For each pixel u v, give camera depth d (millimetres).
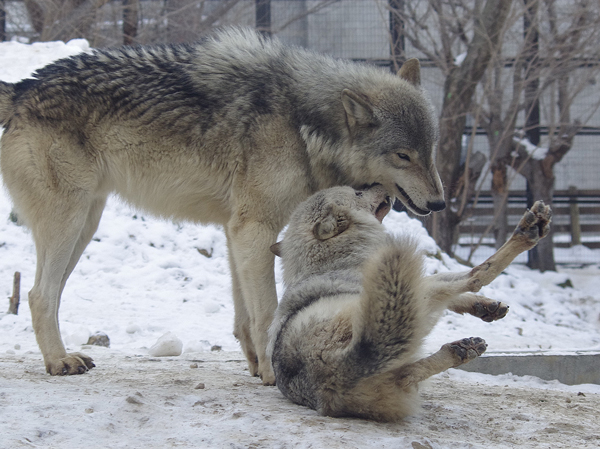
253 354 4738
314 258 3752
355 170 4816
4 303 8648
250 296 4496
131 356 6059
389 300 2875
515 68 15172
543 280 14273
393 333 2912
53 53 14281
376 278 2881
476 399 4113
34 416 2928
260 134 4641
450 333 8672
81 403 3158
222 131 4688
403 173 4707
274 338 3660
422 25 15406
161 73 4832
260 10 17078
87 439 2662
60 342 4586
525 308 11719
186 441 2660
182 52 4992
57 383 3930
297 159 4668
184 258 10961
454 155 14680
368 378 3084
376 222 3871
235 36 5117
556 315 11523
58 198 4613
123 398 3227
